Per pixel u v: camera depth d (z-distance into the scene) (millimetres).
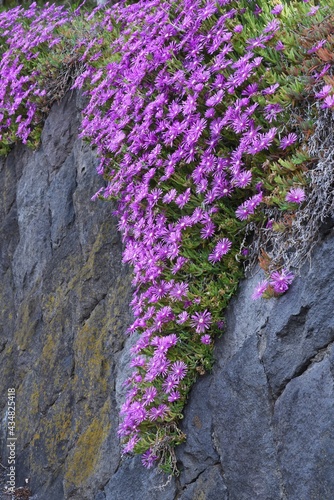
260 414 2867
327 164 2740
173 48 3828
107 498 3846
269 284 2846
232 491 2986
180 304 3338
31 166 6051
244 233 3238
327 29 2979
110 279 4543
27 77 5883
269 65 3301
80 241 5016
